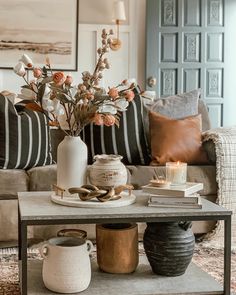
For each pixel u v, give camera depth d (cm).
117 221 185
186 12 552
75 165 210
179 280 204
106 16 556
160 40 551
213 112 558
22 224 179
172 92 554
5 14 526
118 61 562
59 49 541
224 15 556
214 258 278
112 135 338
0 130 309
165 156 328
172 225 208
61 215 182
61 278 186
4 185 290
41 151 320
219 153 313
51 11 537
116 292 190
